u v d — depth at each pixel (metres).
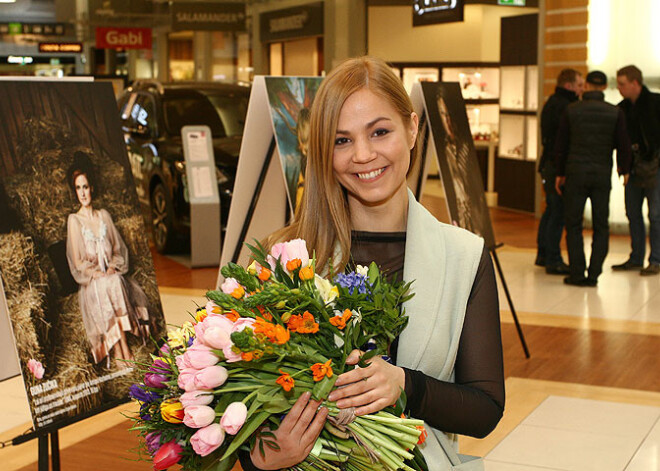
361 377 1.49
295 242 1.60
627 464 3.84
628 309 6.74
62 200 2.62
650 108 7.84
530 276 8.06
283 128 3.59
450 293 1.71
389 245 1.80
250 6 19.94
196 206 8.50
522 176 12.97
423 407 1.58
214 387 1.43
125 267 2.83
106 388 2.61
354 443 1.52
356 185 1.72
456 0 11.52
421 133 4.77
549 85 11.72
